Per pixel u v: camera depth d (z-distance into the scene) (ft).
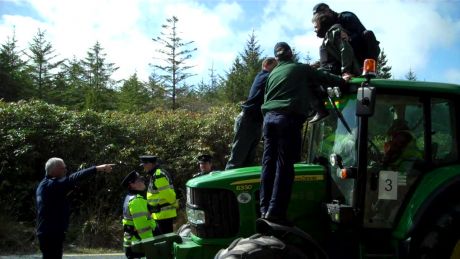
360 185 15.19
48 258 20.57
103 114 42.88
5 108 38.40
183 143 43.16
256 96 19.61
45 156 38.06
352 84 16.25
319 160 17.40
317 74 15.71
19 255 28.76
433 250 14.89
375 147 16.08
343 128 16.53
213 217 16.51
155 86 146.82
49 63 165.68
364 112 14.33
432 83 16.42
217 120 44.78
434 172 15.92
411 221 15.30
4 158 36.52
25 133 37.17
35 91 153.28
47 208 20.42
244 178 16.61
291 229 14.39
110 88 174.29
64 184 20.56
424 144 16.38
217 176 16.98
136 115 45.60
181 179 41.09
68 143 38.60
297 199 16.42
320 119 16.94
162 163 41.11
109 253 30.45
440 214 15.30
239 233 16.28
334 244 16.20
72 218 35.17
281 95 15.07
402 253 15.31
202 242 16.49
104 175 37.93
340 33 17.98
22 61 159.63
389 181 15.99
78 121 39.96
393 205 16.03
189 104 115.14
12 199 35.12
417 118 16.44
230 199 16.51
